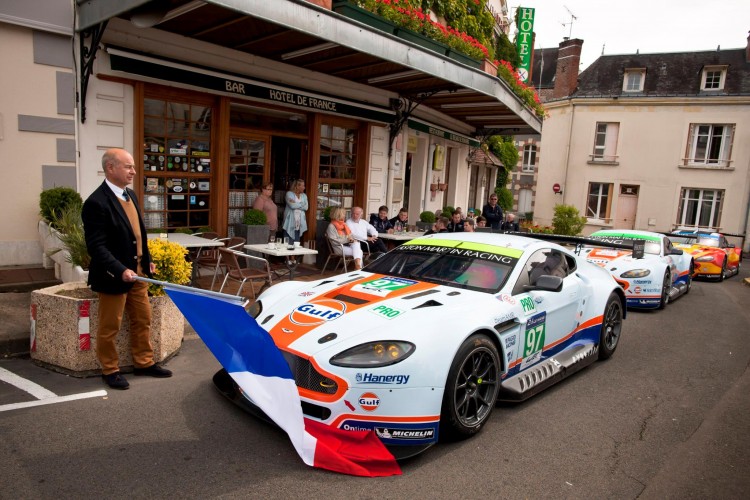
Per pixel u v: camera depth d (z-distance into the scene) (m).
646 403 4.80
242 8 5.55
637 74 30.16
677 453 3.83
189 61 7.77
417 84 10.60
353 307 3.83
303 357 3.37
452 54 9.93
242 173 9.25
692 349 6.91
